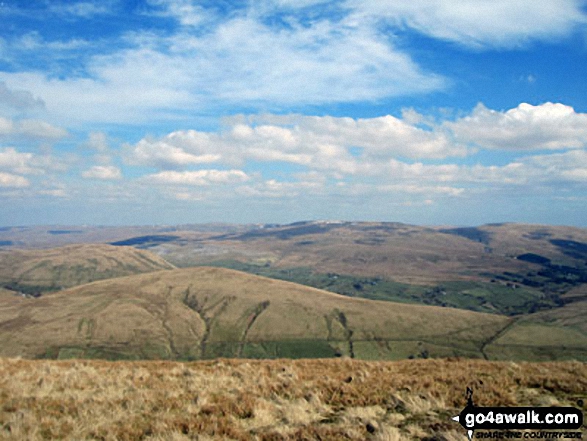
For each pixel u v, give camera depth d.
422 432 13.95
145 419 15.03
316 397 17.98
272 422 15.23
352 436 13.41
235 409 16.38
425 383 20.00
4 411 15.23
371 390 19.23
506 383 19.55
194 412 15.93
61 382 19.73
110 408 16.02
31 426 13.52
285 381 21.14
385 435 13.03
